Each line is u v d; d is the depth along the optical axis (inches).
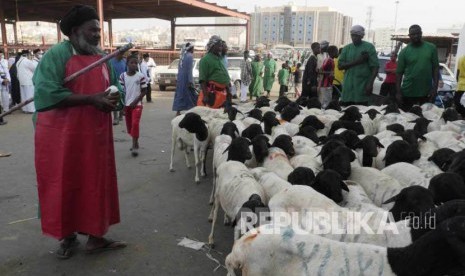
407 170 203.5
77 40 175.6
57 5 960.3
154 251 198.4
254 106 435.8
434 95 353.7
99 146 179.9
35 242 205.0
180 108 463.2
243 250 129.7
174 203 257.6
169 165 338.3
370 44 352.2
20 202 254.2
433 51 345.4
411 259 116.2
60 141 174.7
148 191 278.2
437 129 302.4
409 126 305.0
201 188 285.1
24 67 586.6
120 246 199.6
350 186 184.1
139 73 361.7
